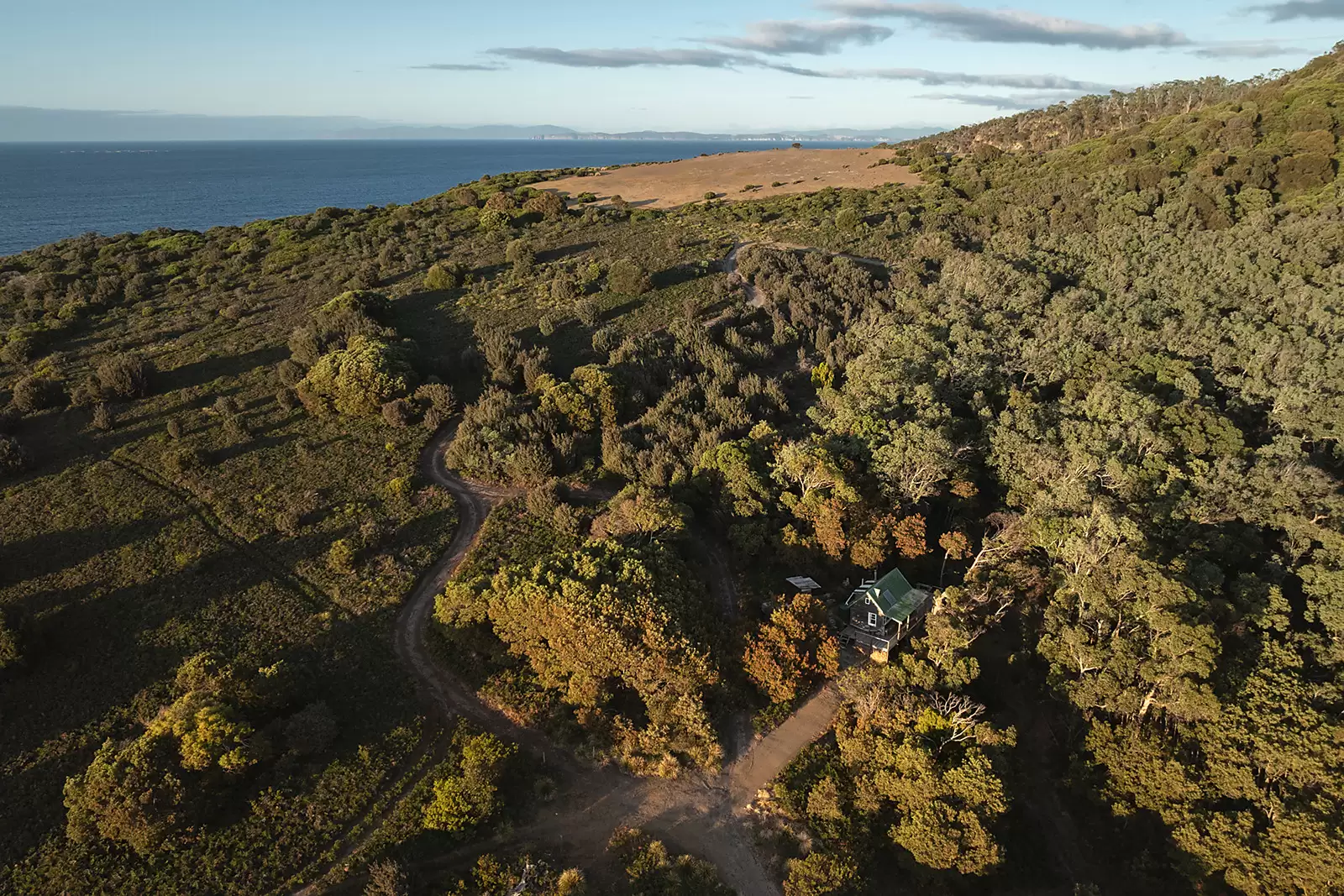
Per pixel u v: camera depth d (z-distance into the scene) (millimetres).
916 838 33375
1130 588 37719
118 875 30375
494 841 33281
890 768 36406
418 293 96062
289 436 64438
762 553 52969
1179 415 54188
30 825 32125
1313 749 32438
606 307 89688
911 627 47531
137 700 38125
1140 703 36875
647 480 57875
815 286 92938
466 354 76875
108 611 43969
